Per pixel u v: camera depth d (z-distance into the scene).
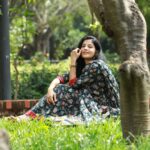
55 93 8.73
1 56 11.74
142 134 6.04
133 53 5.96
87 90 8.71
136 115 6.04
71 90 8.72
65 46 34.41
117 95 8.66
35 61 27.78
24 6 13.60
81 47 8.93
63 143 5.88
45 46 41.97
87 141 5.88
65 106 8.69
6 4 11.77
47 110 8.70
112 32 6.20
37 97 14.23
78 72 8.87
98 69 8.69
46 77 15.26
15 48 19.16
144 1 15.31
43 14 40.91
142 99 6.02
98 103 8.70
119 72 5.93
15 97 13.40
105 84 8.72
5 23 11.75
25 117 8.61
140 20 6.02
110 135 6.46
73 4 43.19
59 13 42.75
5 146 4.00
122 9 5.99
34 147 5.89
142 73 5.90
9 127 7.78
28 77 15.52
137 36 5.99
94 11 6.37
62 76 8.99
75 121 8.16
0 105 10.48
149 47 15.12
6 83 11.76
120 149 5.68
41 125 7.61
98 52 8.93
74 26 55.69
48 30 42.00
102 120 7.89
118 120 7.69
